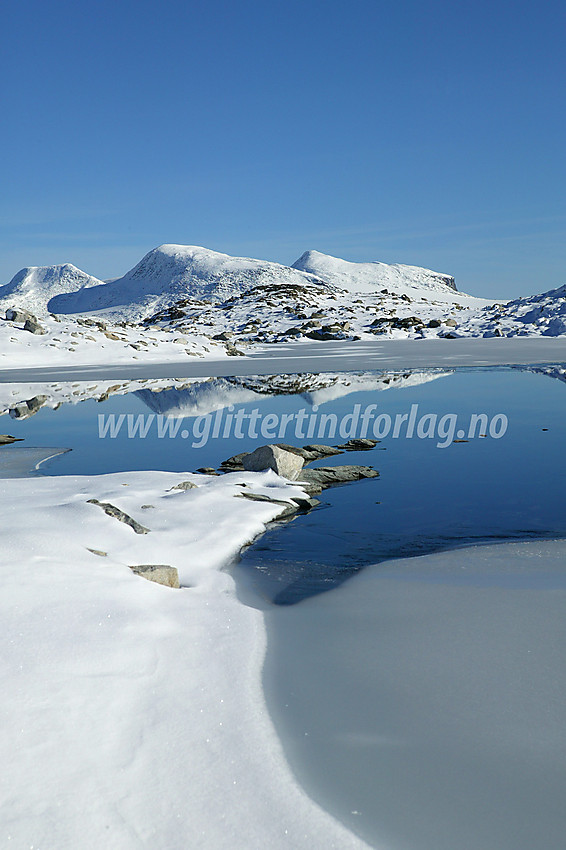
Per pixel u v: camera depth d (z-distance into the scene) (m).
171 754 2.23
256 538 5.36
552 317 60.44
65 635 2.86
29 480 6.99
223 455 9.55
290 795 2.06
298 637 3.30
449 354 34.38
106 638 2.91
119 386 21.39
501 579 4.10
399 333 61.19
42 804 1.94
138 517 5.43
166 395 18.25
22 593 3.15
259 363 31.53
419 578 4.22
